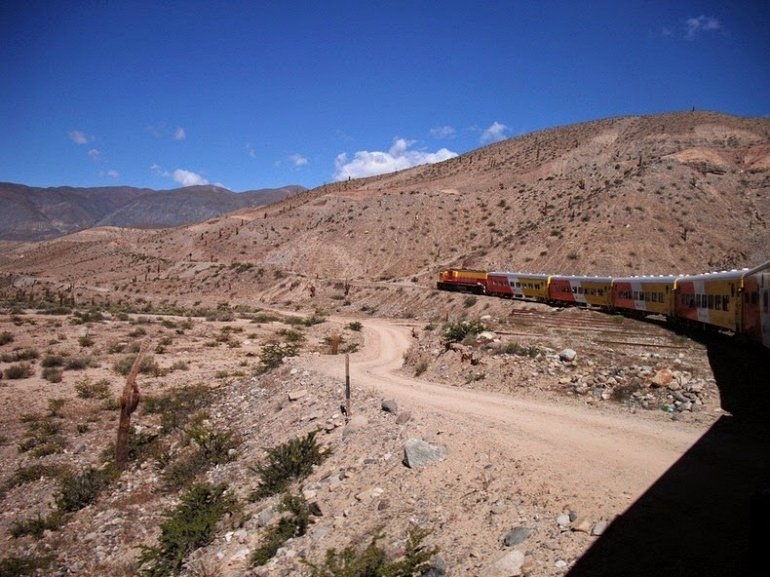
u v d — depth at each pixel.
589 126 187.75
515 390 20.11
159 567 12.65
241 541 12.77
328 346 49.25
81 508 17.67
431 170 191.25
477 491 11.15
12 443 24.50
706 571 7.49
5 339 46.78
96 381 35.47
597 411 16.50
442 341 28.95
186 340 52.34
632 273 75.00
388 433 15.77
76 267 159.75
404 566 8.98
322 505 12.96
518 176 148.88
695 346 23.30
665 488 10.16
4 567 14.09
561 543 8.74
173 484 18.33
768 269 20.78
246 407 25.73
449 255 113.31
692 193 92.19
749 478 10.40
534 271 82.69
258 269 120.62
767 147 114.75
